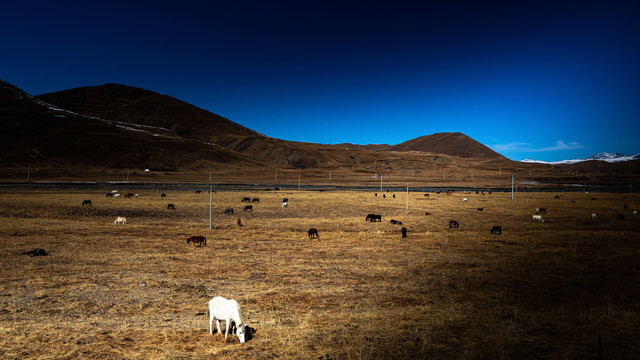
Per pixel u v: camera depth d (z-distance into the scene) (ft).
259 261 79.20
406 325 41.70
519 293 56.54
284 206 205.98
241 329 35.81
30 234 105.40
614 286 59.72
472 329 40.29
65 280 61.36
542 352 33.86
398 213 186.80
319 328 40.91
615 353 33.30
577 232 122.52
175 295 54.80
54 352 34.09
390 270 72.02
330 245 99.25
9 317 44.52
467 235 117.60
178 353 33.86
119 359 32.63
